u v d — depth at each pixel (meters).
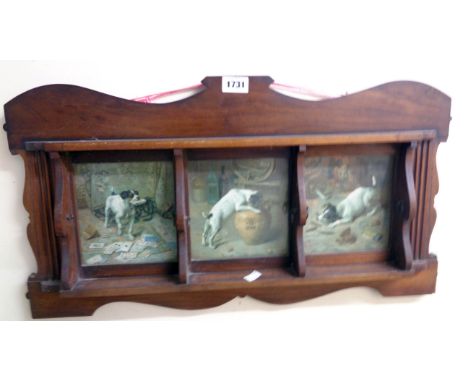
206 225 0.67
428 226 0.69
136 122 0.61
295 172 0.65
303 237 0.69
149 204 0.65
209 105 0.62
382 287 0.71
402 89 0.64
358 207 0.69
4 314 0.68
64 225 0.61
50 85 0.59
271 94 0.62
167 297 0.68
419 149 0.66
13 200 0.64
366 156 0.67
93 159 0.63
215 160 0.65
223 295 0.68
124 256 0.67
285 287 0.69
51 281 0.65
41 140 0.61
